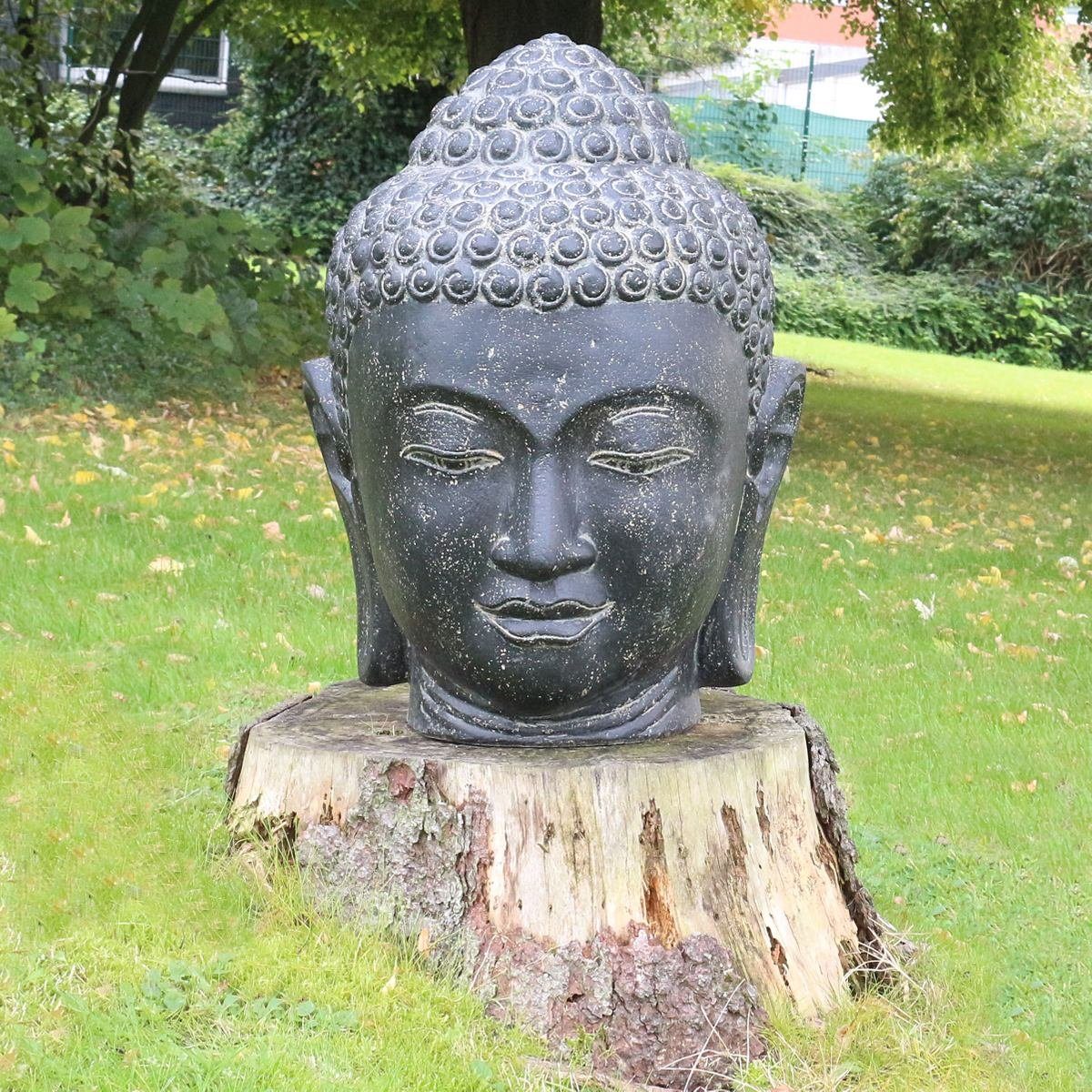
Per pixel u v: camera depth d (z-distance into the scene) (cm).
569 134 335
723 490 336
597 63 348
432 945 333
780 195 2528
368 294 330
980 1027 356
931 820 487
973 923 419
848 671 616
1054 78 1916
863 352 2153
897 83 1560
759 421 358
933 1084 328
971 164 2452
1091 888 443
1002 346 2409
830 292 2394
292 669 555
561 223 316
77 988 313
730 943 334
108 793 416
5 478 760
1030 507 1007
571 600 323
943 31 1548
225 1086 285
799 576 745
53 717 473
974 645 660
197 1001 312
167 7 1332
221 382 1068
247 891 351
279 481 831
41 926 338
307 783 350
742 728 370
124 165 1288
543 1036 321
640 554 325
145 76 1357
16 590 602
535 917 330
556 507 317
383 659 372
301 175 2289
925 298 2400
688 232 324
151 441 887
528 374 314
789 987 342
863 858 455
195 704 512
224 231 1137
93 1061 290
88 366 1000
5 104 1249
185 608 602
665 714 358
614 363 314
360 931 337
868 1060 333
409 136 2295
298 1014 311
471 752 345
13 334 936
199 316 1027
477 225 318
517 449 319
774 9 2312
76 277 1012
